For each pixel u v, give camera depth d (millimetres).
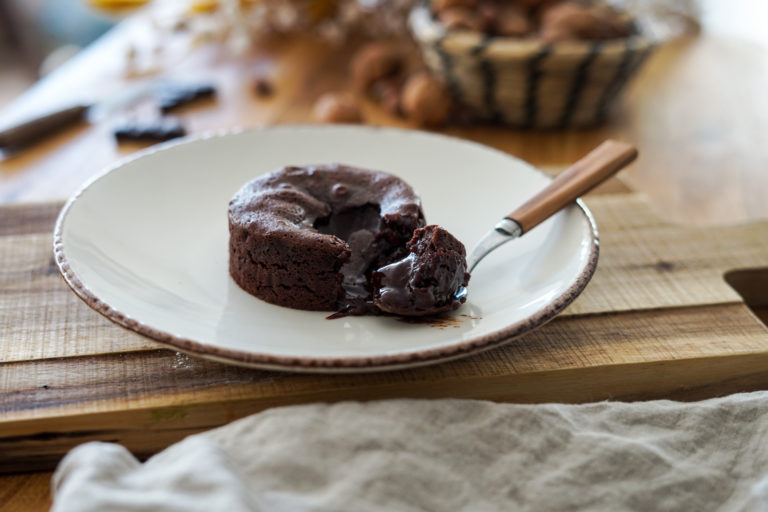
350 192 450
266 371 394
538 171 486
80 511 323
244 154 519
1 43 1331
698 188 597
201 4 885
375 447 354
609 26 655
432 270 398
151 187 483
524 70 628
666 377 410
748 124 698
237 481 335
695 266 471
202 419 385
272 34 902
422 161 518
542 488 350
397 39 886
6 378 389
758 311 490
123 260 431
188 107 707
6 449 377
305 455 350
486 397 401
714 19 1034
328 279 414
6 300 434
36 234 487
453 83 666
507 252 441
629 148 471
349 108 656
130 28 930
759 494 346
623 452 357
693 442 369
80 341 409
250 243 420
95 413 375
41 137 653
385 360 359
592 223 432
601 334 420
